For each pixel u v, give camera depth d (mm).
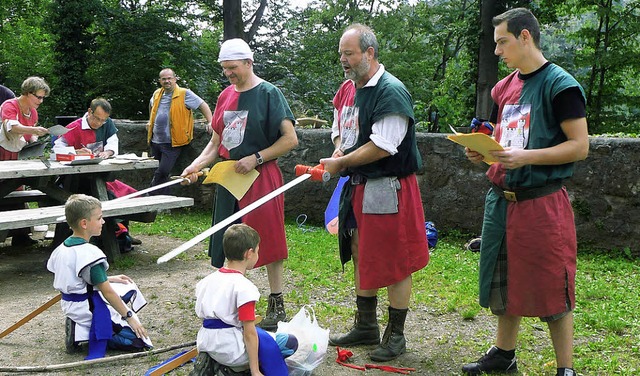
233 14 21750
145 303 4309
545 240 3373
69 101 21781
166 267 6266
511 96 3500
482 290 3637
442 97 18000
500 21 3412
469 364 3834
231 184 4348
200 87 21688
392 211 3861
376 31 23719
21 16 27688
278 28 25000
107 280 3920
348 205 4051
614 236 6699
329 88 21344
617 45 18281
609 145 6691
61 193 6930
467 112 17609
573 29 20719
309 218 8453
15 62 25453
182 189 9375
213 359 3305
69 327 4004
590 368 3908
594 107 18672
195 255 6801
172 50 21781
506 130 3490
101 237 6496
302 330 3578
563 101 3258
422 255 3986
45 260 6598
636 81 20000
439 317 4844
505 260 3547
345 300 5238
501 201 3541
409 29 23922
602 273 6117
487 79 16219
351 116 4016
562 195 3422
